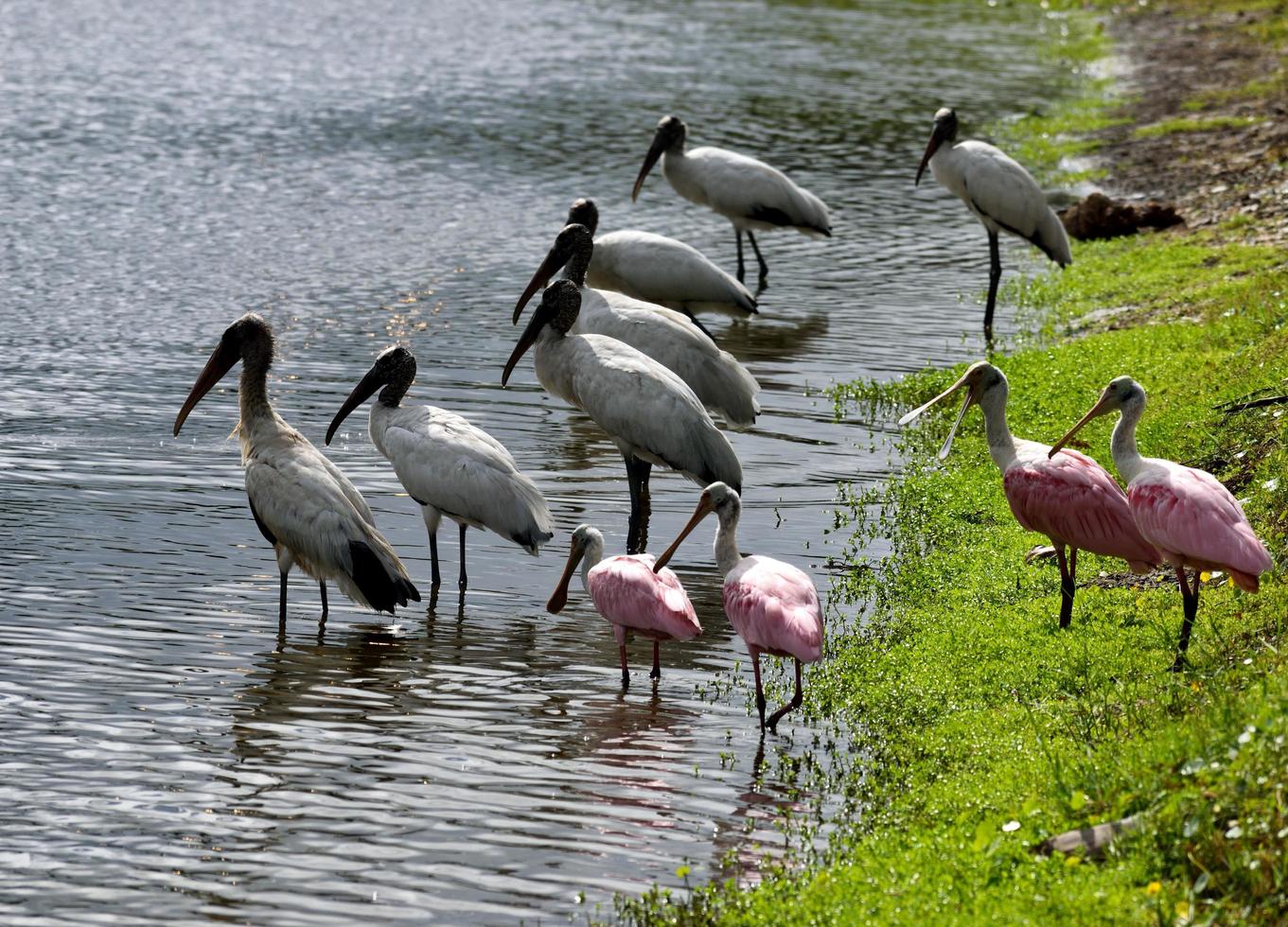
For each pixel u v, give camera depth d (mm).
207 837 9906
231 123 39500
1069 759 9695
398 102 42688
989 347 23281
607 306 18984
